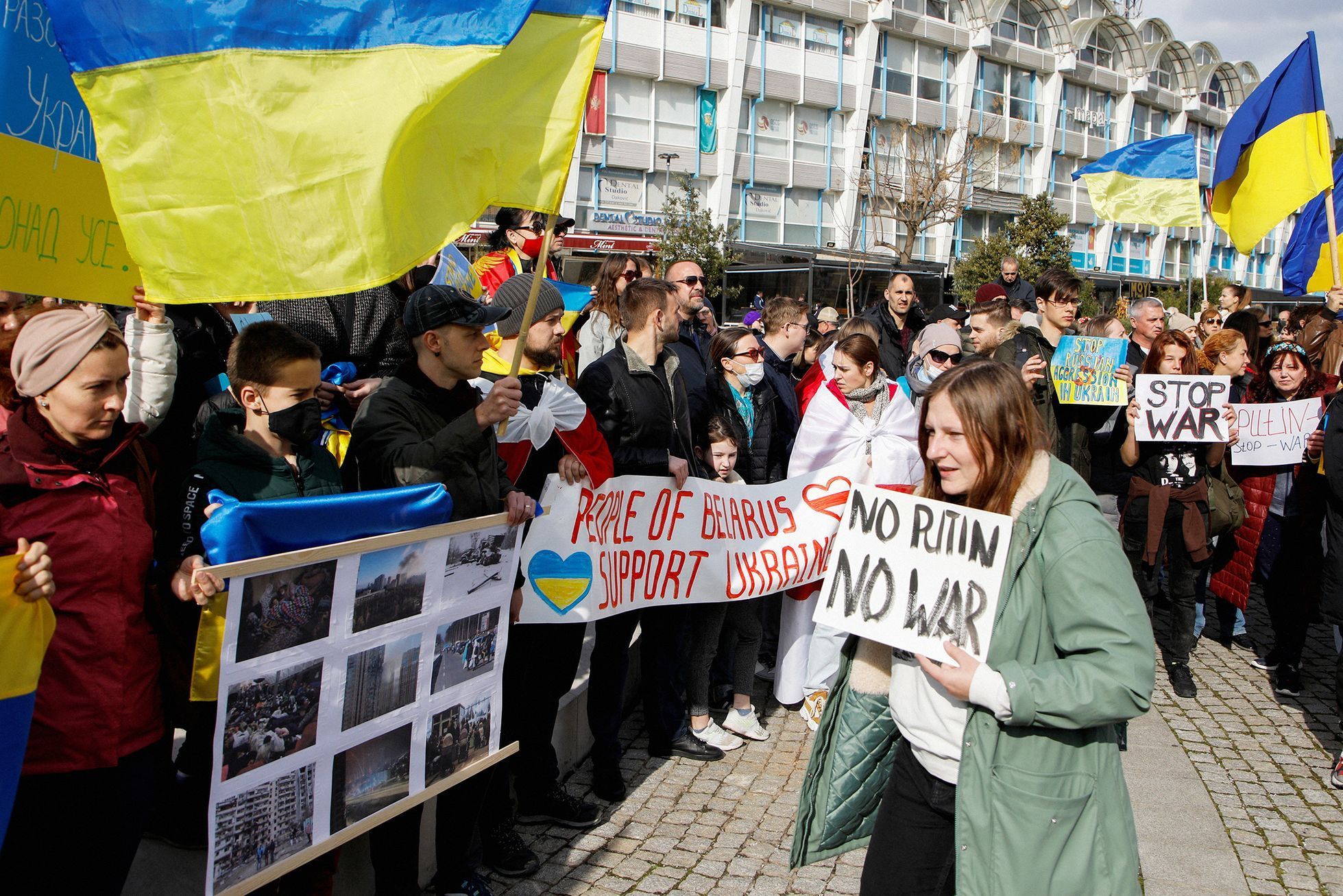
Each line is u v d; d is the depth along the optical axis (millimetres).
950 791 2311
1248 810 4301
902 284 7145
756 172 34969
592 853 3730
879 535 2369
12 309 2988
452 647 2734
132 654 2238
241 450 2494
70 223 2379
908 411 5156
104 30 2078
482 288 5145
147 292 2133
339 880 3139
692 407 4793
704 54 32844
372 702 2480
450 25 2195
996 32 40375
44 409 2133
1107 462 6316
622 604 4094
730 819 4039
